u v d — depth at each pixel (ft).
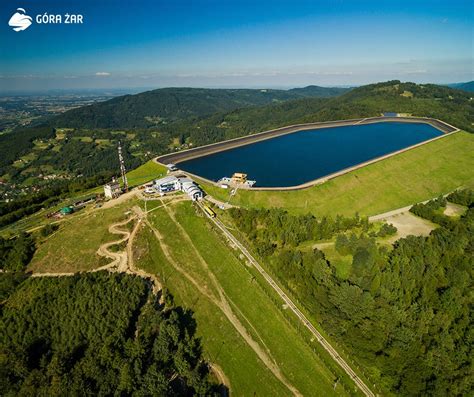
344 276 435.94
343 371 338.34
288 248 483.51
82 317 362.94
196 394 301.02
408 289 386.73
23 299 406.21
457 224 513.86
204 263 470.80
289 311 397.19
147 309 379.76
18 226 554.05
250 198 609.01
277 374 345.72
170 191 613.52
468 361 311.88
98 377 293.23
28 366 320.29
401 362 319.06
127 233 514.27
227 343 376.68
